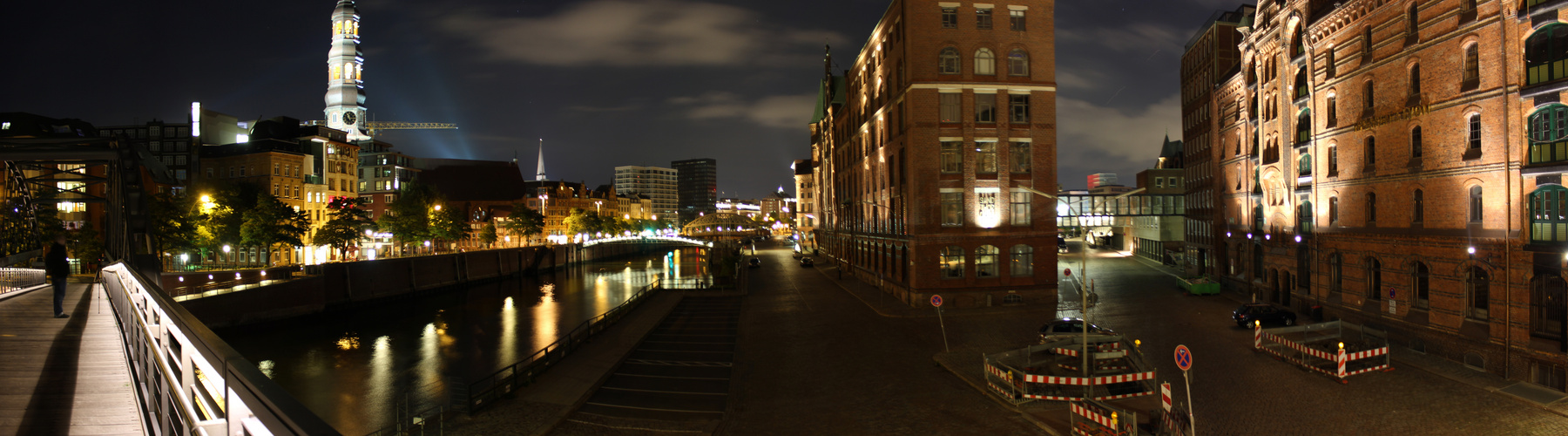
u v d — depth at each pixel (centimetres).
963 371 3056
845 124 8244
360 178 14725
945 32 4997
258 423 364
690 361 3553
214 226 7400
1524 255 2708
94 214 7469
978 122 5025
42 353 1277
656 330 4541
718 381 3119
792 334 4209
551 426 2416
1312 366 2936
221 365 397
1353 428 2256
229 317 5738
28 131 2369
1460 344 3016
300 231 7938
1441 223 3134
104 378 1101
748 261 9981
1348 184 3819
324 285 7081
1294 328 3300
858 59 7088
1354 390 2673
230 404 379
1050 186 5106
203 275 6469
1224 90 5725
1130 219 11088
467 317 6850
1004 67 5062
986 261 5072
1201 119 6869
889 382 2983
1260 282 5078
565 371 3231
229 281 6384
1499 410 2403
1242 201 5372
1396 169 3419
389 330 6069
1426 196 3216
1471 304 3020
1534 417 2323
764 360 3500
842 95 9312
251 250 8869
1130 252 10975
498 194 18575
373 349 5184
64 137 2395
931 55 4984
